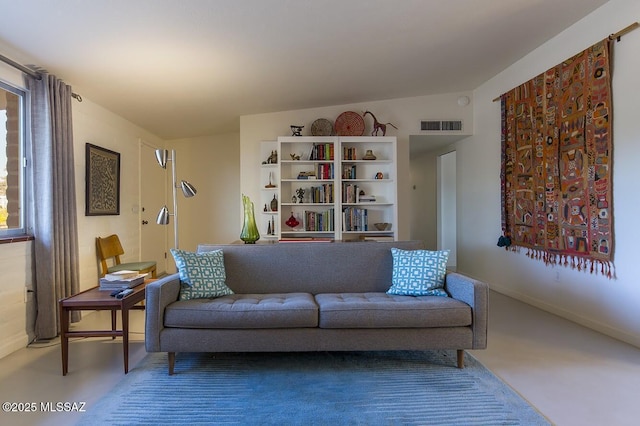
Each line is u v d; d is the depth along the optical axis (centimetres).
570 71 309
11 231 265
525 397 188
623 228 267
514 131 391
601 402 182
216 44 276
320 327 215
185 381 207
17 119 274
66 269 297
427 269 248
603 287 283
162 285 214
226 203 578
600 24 283
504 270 419
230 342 212
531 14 287
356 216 462
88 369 224
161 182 558
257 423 166
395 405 181
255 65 325
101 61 284
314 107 486
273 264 274
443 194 641
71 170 305
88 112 361
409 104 491
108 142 401
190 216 586
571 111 310
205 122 500
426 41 315
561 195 324
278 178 454
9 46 250
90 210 359
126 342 219
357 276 274
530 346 256
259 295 255
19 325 262
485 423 165
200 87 363
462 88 475
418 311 214
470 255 497
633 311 259
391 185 469
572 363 228
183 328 212
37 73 279
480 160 471
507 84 407
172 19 236
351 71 367
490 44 338
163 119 462
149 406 181
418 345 215
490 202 448
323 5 240
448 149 579
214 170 580
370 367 224
